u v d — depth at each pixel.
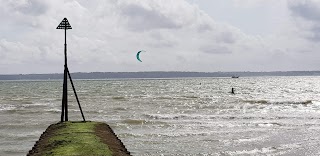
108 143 14.41
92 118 40.94
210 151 23.80
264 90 113.62
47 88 135.38
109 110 49.88
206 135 29.92
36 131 31.98
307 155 23.08
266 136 29.58
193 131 32.00
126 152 13.91
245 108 54.50
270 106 57.91
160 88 132.00
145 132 31.33
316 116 44.16
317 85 155.12
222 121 39.12
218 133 30.94
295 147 25.31
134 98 74.81
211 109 52.50
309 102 65.06
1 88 136.25
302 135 30.27
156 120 39.25
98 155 12.19
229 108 54.44
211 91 107.81
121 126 34.84
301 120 40.31
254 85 158.62
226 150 24.19
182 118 41.56
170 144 26.08
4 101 66.94
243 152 23.59
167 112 48.00
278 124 36.81
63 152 12.58
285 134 30.66
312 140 28.03
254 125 36.03
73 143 13.90
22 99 72.75
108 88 132.75
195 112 48.41
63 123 19.28
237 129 33.34
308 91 106.56
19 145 25.97
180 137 28.89
